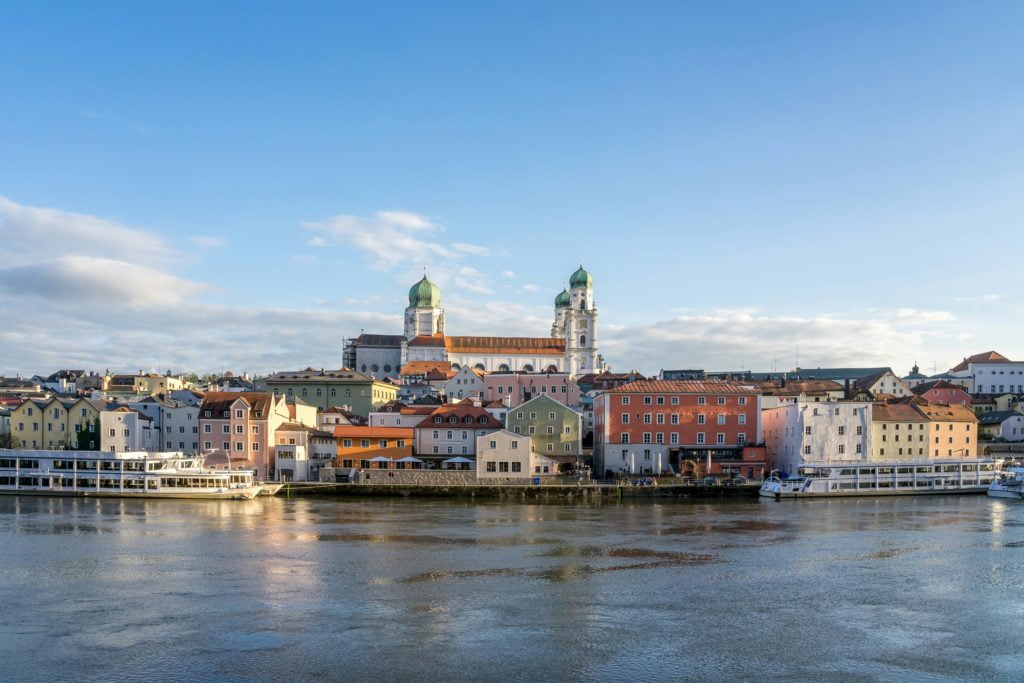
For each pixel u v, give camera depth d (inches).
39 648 2234.3
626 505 5216.5
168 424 6643.7
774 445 6737.2
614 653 2212.1
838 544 3713.1
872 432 6565.0
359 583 2933.1
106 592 2800.2
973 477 5885.8
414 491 5639.8
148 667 2100.1
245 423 6481.3
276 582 2942.9
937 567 3225.9
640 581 2979.8
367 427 6934.1
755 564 3270.2
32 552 3469.5
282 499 5472.4
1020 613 2596.0
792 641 2315.5
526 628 2413.9
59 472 5526.6
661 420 6456.7
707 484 5679.1
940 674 2087.8
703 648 2255.2
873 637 2353.6
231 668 2095.2
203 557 3373.5
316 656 2178.9
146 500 5349.4
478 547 3612.2
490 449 5925.2
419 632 2373.3
